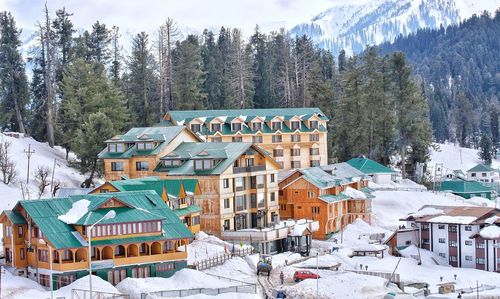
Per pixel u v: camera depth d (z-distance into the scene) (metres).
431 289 122.19
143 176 148.50
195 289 101.44
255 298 100.31
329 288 113.25
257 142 181.25
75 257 104.50
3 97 184.50
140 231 108.38
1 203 139.00
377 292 113.31
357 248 139.75
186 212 130.38
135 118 189.25
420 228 148.12
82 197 111.44
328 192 155.50
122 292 100.88
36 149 173.38
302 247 138.00
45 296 95.88
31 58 188.50
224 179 138.88
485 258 140.50
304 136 187.38
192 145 150.12
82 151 161.00
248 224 144.50
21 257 107.88
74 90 174.88
